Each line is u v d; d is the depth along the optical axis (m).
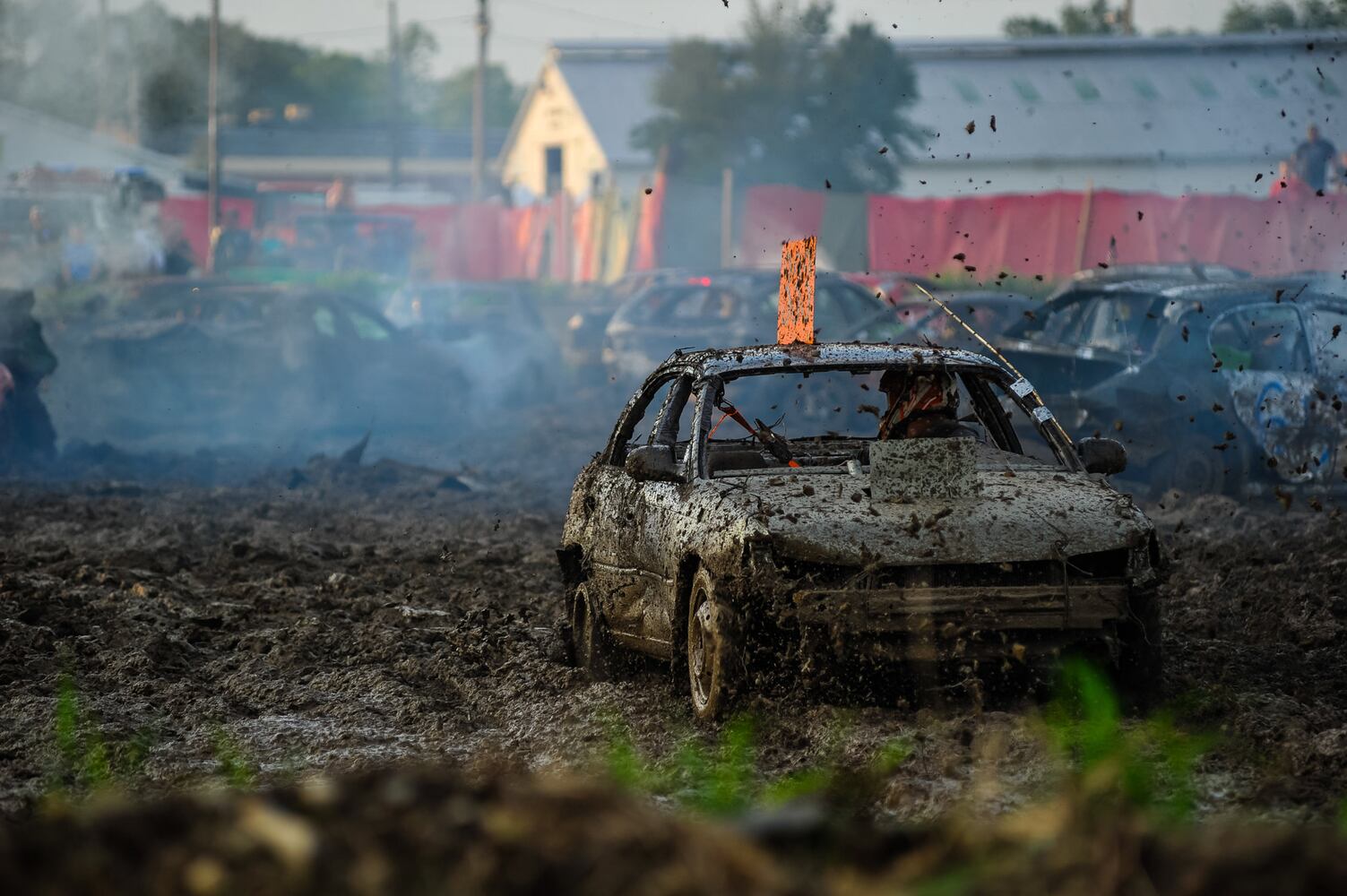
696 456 23.17
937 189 177.12
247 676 24.91
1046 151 178.00
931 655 19.55
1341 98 178.88
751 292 80.62
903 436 24.94
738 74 154.25
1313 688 22.28
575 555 27.34
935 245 127.19
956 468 21.42
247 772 18.98
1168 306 45.91
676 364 26.03
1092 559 20.97
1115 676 20.44
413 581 34.78
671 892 7.30
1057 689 20.08
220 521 46.12
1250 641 26.69
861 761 17.62
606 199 153.75
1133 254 116.94
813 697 20.11
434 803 8.37
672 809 16.42
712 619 20.31
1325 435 44.78
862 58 151.75
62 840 7.89
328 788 8.49
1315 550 34.25
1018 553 20.12
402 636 27.80
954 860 8.34
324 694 23.91
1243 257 110.00
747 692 20.17
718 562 20.62
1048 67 186.62
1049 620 19.81
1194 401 44.44
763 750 18.88
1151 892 7.88
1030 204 122.88
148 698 23.33
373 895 7.38
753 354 24.73
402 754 19.80
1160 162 177.75
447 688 24.59
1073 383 46.59
